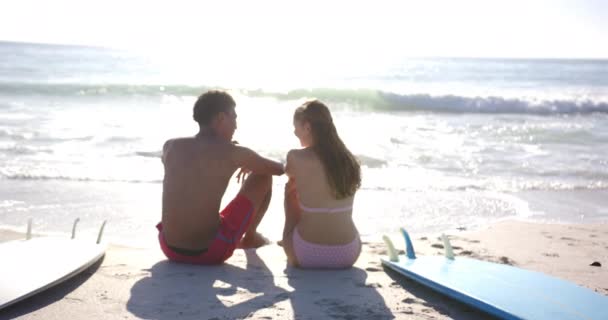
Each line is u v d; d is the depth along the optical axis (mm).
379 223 6395
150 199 7172
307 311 2988
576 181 9086
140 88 20062
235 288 3383
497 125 15844
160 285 3410
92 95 19438
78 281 3469
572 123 16656
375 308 3078
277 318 2869
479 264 3723
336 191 3795
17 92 19125
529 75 54188
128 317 2852
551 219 6824
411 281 3637
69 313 2908
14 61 41500
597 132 14586
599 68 75500
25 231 5508
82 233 5574
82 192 7414
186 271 3752
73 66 38000
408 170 9648
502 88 35125
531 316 2695
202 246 3881
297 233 3914
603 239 5531
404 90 29891
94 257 3674
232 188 7723
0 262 3518
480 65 78375
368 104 19797
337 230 3865
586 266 4395
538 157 11117
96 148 10594
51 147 10508
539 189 8531
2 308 2852
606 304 2879
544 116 18703
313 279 3641
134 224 6020
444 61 94438
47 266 3445
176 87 20500
